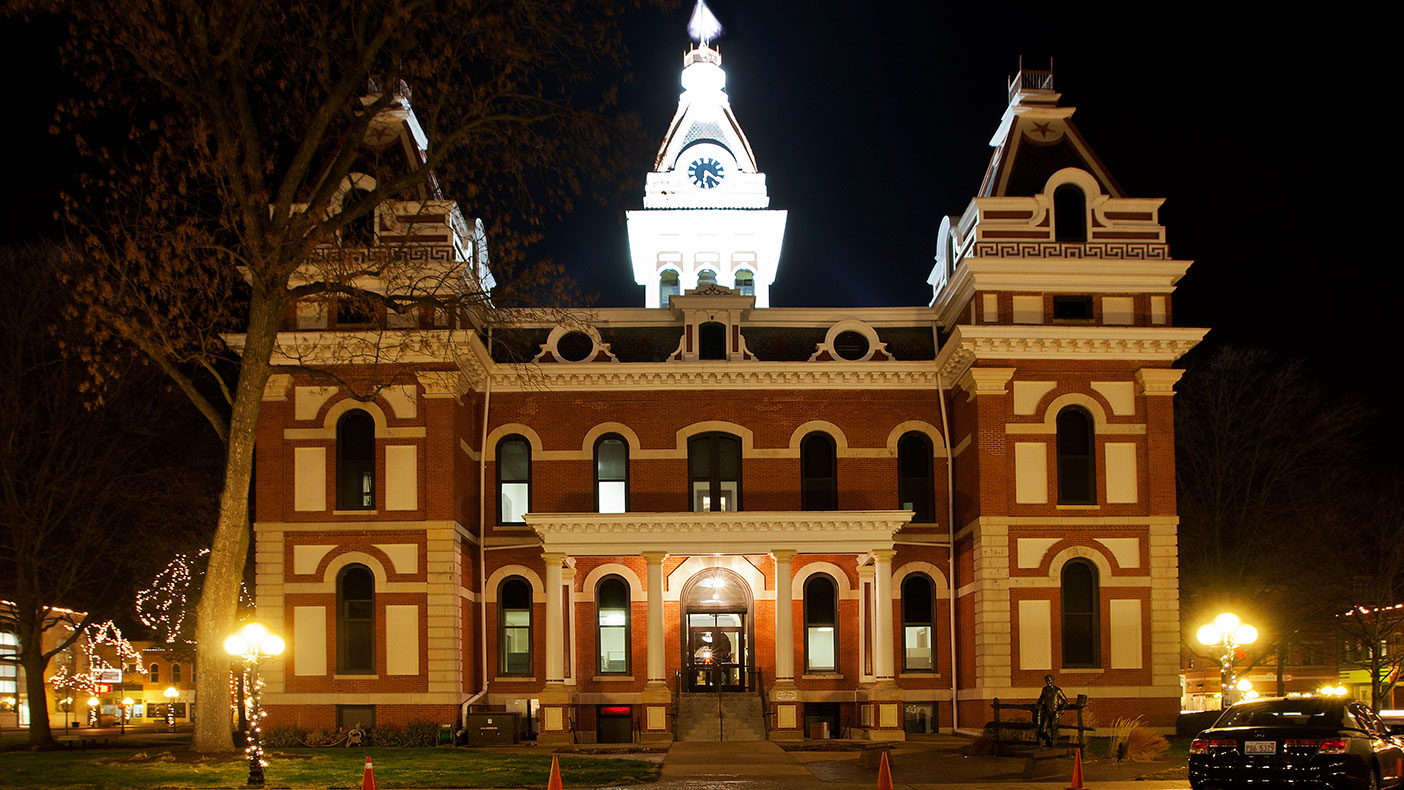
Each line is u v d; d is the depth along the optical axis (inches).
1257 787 716.0
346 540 1389.0
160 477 1690.5
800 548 1384.1
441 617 1370.6
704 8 2101.4
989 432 1398.9
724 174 1983.3
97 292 1035.3
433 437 1390.3
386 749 1215.6
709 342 1546.5
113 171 1030.4
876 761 1011.3
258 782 877.8
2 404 1558.8
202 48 987.9
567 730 1347.2
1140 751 1034.1
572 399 1523.1
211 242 1034.7
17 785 868.0
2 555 1630.2
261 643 1037.2
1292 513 1900.8
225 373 1830.7
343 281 1077.1
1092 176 1460.4
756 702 1403.8
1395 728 1011.3
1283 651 1908.2
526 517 1373.0
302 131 1086.4
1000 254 1429.6
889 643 1366.9
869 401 1528.1
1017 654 1371.8
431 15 1032.8
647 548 1380.4
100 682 2815.0
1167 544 1398.9
